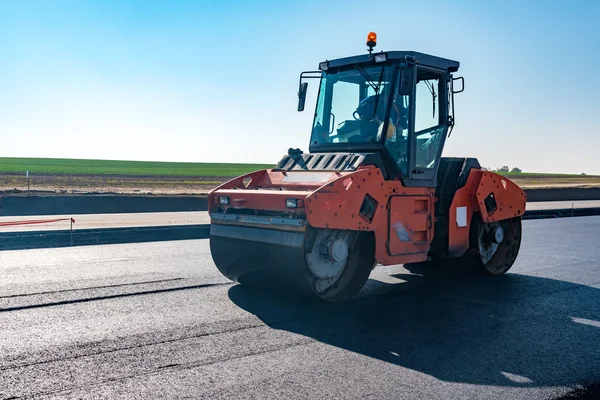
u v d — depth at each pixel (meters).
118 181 37.22
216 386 3.98
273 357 4.59
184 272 8.02
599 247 11.46
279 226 6.20
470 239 7.81
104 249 10.32
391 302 6.55
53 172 46.78
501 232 8.19
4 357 4.52
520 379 4.23
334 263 6.51
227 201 6.81
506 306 6.46
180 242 11.45
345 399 3.80
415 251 6.90
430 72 7.10
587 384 4.16
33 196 18.27
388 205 6.57
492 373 4.35
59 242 11.09
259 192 6.42
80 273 7.89
